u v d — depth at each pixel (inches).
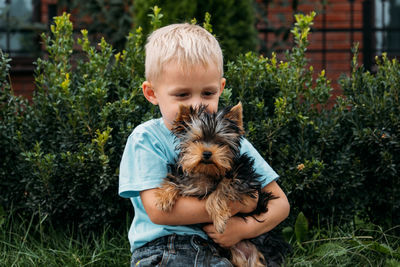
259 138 149.9
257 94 158.2
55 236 152.3
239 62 161.8
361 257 144.8
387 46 374.6
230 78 158.6
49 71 159.2
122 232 157.5
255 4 322.7
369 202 161.6
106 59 159.5
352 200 156.5
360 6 362.9
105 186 144.3
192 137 95.0
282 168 150.3
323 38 362.3
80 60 166.2
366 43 356.2
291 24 315.6
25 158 152.0
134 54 163.6
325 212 157.8
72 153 150.0
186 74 100.1
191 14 196.7
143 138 108.3
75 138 149.3
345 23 365.4
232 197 98.9
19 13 360.5
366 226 164.1
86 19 323.6
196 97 102.2
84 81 157.4
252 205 104.8
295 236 153.1
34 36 342.6
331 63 366.9
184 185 100.0
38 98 159.5
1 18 339.3
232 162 99.5
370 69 343.6
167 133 110.4
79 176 146.9
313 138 154.9
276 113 150.6
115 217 156.1
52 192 149.9
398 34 380.2
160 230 104.5
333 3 363.9
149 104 155.1
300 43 159.6
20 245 146.6
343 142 158.1
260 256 110.4
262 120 152.0
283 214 111.0
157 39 107.0
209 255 102.7
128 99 151.0
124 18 310.2
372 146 153.1
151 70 106.2
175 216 99.7
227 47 197.2
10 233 150.9
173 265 100.4
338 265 137.3
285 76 155.2
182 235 104.0
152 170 104.0
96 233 157.0
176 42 102.1
